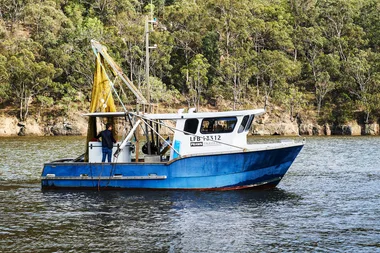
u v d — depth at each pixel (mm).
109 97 34000
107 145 31703
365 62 158875
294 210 26766
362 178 39750
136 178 31094
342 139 110750
